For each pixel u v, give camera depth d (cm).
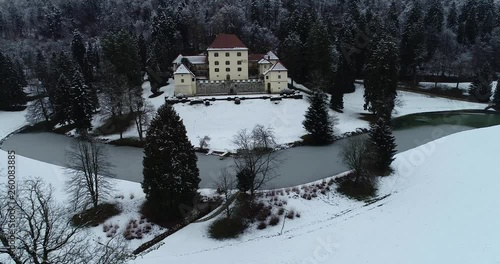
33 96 9769
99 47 11169
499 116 8294
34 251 1680
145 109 7175
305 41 10294
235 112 7388
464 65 10075
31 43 14125
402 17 12581
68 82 7631
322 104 6519
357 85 9969
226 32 11469
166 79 9356
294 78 9562
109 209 4075
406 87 10125
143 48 10212
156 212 3956
